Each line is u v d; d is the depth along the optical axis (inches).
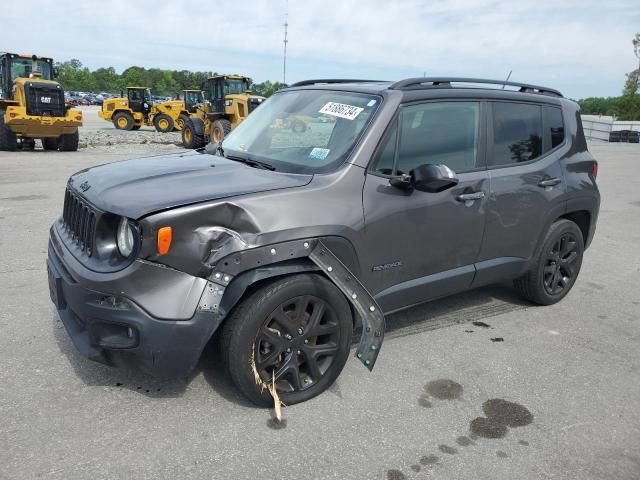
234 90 882.1
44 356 143.1
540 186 176.7
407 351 158.6
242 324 116.9
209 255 112.0
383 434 119.3
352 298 125.3
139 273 108.9
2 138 643.5
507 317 187.8
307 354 127.3
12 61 707.4
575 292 217.5
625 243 300.7
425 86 152.3
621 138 1446.9
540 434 122.3
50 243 141.3
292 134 150.7
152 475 103.0
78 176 143.6
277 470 106.3
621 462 114.1
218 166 139.2
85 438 112.1
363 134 136.6
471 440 119.1
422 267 149.2
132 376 135.6
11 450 107.3
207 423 119.3
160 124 1167.0
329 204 126.4
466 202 154.2
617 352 164.7
